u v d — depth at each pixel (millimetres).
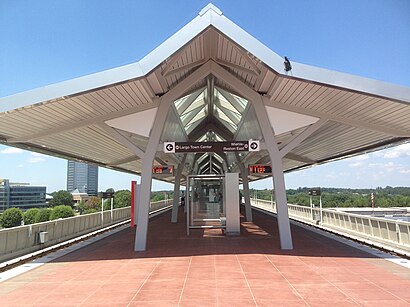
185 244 12203
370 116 10305
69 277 7723
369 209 35375
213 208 16219
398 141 13211
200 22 8703
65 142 13141
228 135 21266
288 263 8836
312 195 20734
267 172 14445
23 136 10766
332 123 11789
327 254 10062
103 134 12750
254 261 9109
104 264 9047
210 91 15000
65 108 9148
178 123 15609
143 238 11078
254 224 19078
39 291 6676
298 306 5602
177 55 8922
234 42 8648
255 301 5875
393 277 7379
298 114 11180
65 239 13953
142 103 10914
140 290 6641
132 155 18641
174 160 19375
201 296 6195
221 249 11031
